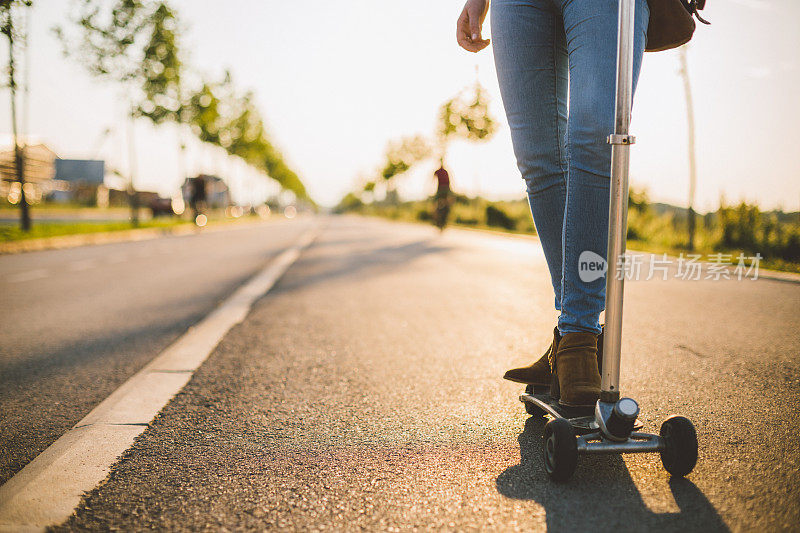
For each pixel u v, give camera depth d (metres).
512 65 1.76
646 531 1.22
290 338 3.51
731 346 3.12
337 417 2.07
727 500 1.36
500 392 2.35
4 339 3.70
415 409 2.15
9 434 2.05
